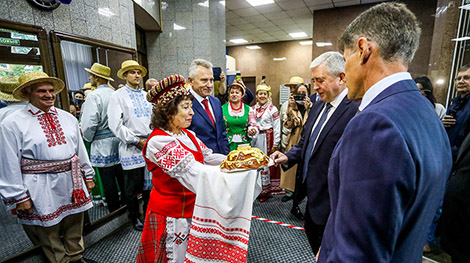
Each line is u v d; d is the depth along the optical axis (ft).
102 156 7.38
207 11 14.83
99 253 6.07
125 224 7.50
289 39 30.48
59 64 6.14
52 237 4.91
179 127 3.59
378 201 1.34
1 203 5.72
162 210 3.51
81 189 5.13
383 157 1.34
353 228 1.41
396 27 1.64
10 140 4.27
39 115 4.69
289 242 6.50
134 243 6.51
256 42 32.27
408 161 1.30
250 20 22.71
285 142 9.03
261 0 18.03
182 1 14.97
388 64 1.69
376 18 1.71
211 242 3.04
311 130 4.32
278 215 8.11
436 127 1.57
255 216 8.00
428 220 1.58
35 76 4.47
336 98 3.80
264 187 9.08
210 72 5.02
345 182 1.51
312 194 3.80
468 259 3.58
